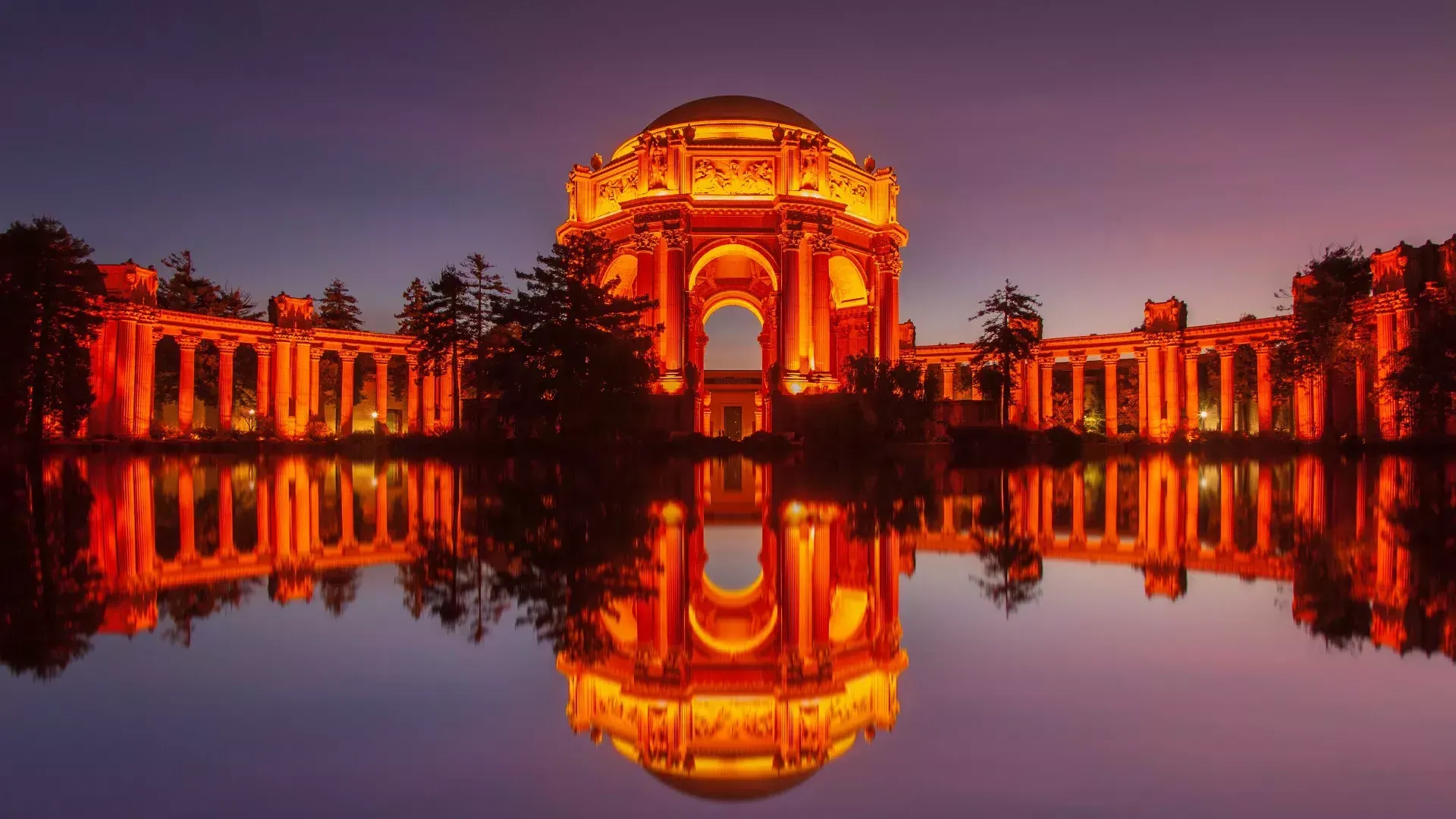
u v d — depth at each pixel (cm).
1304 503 2189
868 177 7206
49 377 5022
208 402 8669
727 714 636
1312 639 808
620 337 4747
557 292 4575
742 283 8269
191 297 9400
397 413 9856
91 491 2569
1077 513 1983
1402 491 2498
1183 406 8350
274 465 4131
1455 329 4512
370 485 2875
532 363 4525
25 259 4866
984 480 3097
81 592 1045
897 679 698
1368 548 1389
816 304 6391
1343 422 6369
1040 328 7950
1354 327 5816
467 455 4959
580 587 1095
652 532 1609
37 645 798
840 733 582
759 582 1134
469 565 1251
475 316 6134
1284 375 6544
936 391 6372
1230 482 2997
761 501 2244
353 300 10425
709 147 6431
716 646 826
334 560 1294
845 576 1184
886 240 7138
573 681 699
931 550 1408
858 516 1905
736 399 9094
